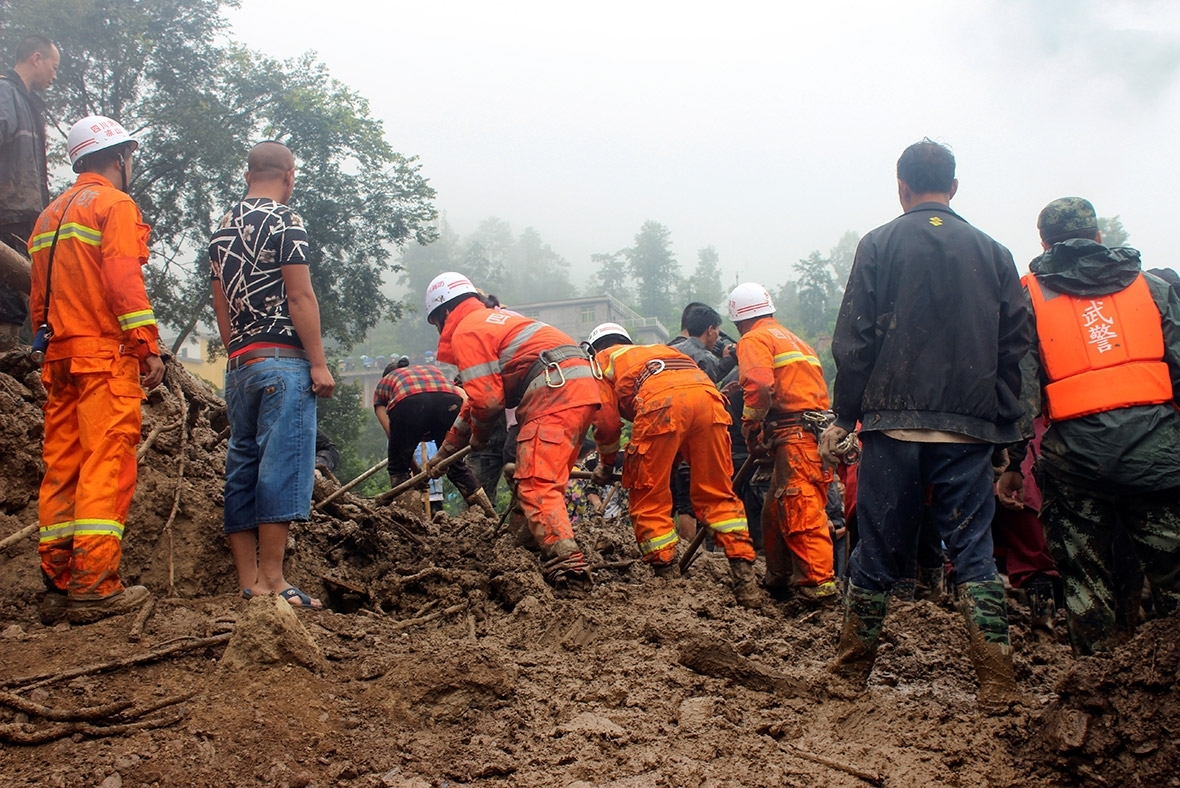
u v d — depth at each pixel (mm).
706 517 5559
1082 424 3668
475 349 5336
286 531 4262
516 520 5879
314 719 3186
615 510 9734
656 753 3141
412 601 4910
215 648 3650
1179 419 3637
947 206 3713
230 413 4336
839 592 5688
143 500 4559
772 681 3734
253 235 4191
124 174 4215
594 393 5383
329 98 25688
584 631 4309
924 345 3488
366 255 26625
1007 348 3545
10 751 2932
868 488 3584
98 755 2889
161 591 4383
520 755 3135
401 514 6105
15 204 5496
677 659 4016
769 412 5723
